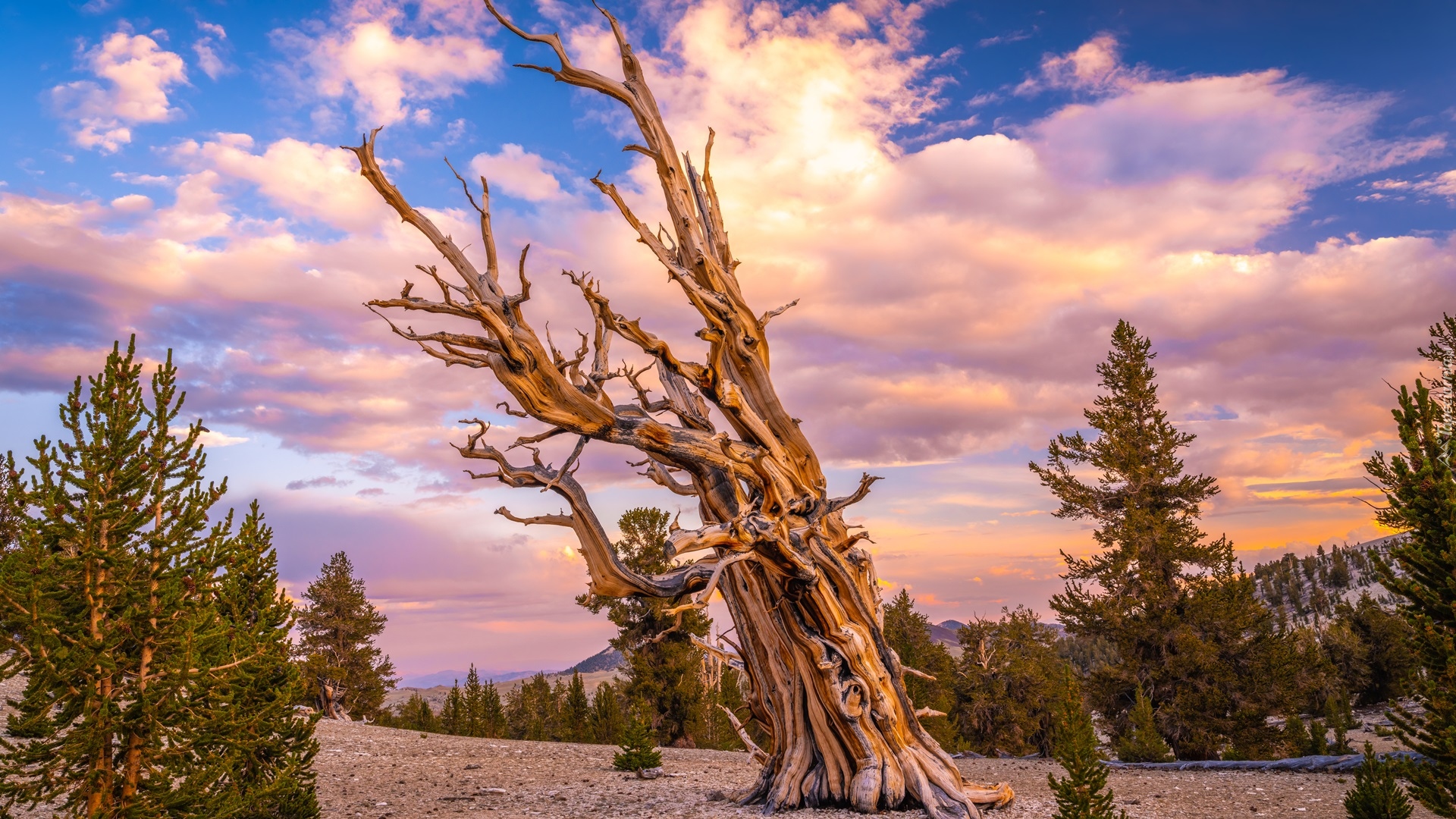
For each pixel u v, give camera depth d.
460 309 13.25
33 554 9.45
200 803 10.05
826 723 15.79
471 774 20.92
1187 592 31.86
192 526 10.48
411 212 13.87
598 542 15.76
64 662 9.25
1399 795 10.88
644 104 16.33
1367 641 52.69
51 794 9.51
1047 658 45.84
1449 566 10.43
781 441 16.50
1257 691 30.09
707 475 16.42
